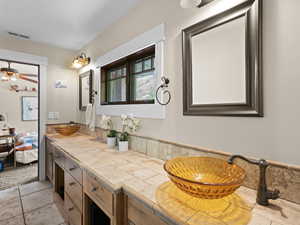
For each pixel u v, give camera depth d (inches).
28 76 167.5
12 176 107.8
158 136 54.0
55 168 76.8
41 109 98.8
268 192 27.8
